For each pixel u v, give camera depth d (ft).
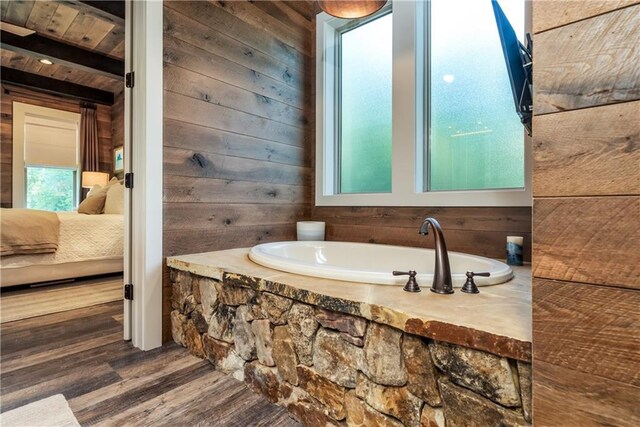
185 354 5.74
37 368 5.15
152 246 5.99
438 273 3.77
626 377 1.81
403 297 3.55
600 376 1.89
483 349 2.67
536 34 2.08
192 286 5.79
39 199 17.43
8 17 10.87
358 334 3.50
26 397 4.35
